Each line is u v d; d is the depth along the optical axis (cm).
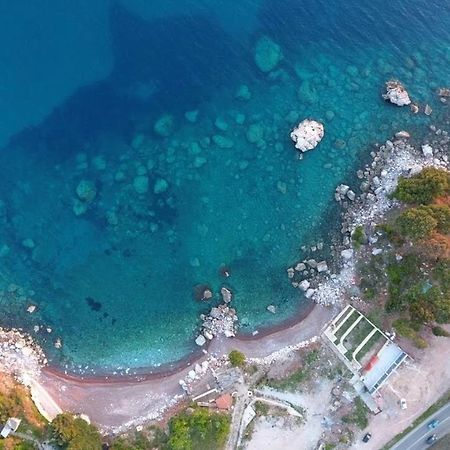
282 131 6078
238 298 5822
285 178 6022
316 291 5759
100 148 6106
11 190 6094
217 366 5672
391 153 6006
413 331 5256
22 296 5900
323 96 6153
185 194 6022
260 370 5594
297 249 5894
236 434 5406
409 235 5288
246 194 6012
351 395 5419
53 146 6128
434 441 5319
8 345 5759
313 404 5466
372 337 5531
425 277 5403
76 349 5797
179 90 6169
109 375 5722
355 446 5341
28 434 5347
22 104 6162
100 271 5941
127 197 6019
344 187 5944
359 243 5744
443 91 6147
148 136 6103
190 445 5306
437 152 5991
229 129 6094
